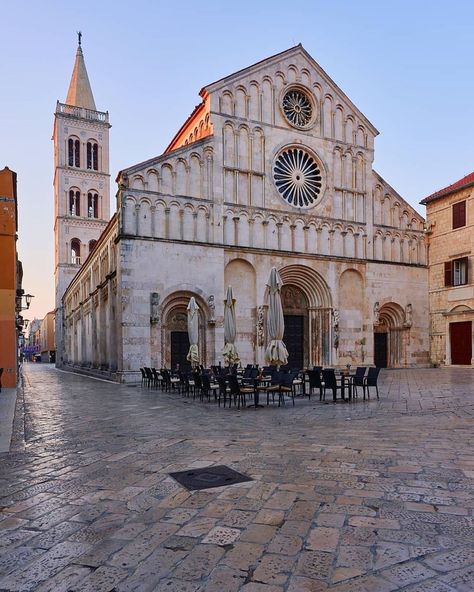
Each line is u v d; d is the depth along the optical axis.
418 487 6.94
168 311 32.12
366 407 16.08
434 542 5.10
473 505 6.19
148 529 5.67
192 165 33.53
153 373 24.83
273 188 36.62
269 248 35.91
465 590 4.15
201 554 4.96
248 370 23.33
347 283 39.38
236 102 35.72
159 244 31.36
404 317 41.44
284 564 4.70
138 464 8.72
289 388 17.36
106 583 4.45
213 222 33.66
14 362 27.22
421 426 12.02
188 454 9.41
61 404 18.88
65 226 69.06
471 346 38.75
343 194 39.81
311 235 37.81
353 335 38.97
